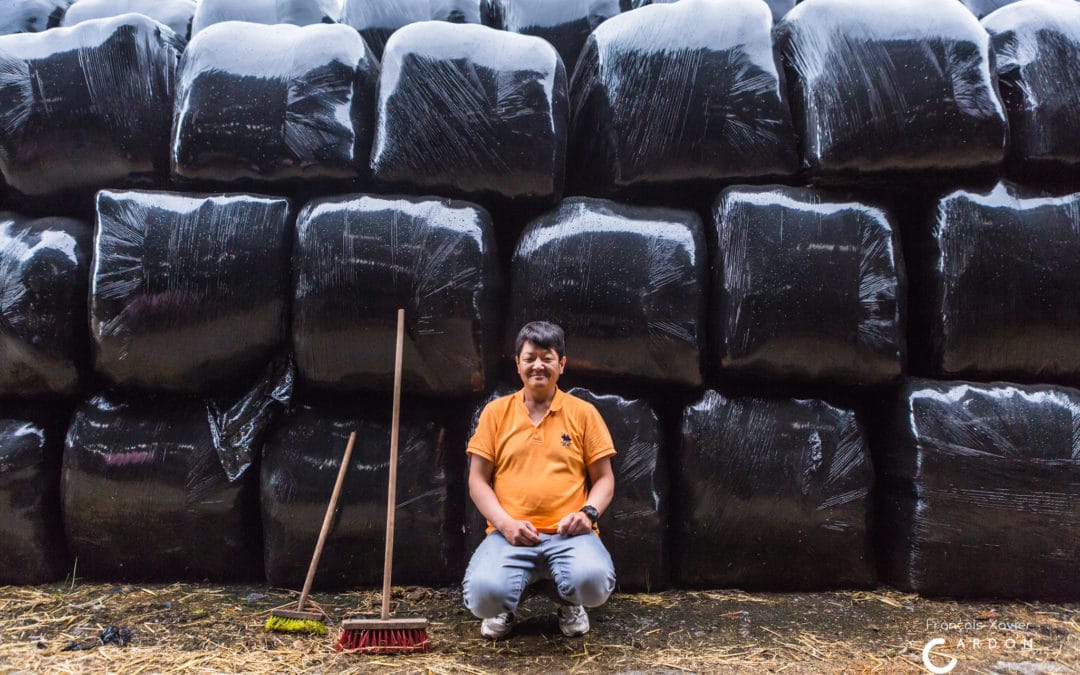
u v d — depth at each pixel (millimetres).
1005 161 2799
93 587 2793
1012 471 2650
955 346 2713
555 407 2389
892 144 2674
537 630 2402
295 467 2766
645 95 2816
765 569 2770
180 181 2812
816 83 2754
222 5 3469
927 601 2678
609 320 2686
